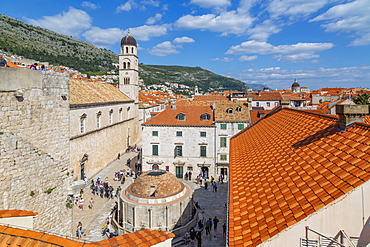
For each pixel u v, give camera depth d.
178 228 30.16
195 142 52.94
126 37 79.50
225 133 52.06
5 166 15.65
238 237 9.65
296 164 12.64
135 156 68.44
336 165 10.19
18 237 9.95
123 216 30.91
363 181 8.19
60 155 20.44
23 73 16.88
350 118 12.39
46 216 18.83
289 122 20.78
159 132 53.44
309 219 8.47
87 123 48.06
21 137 16.86
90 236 29.72
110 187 43.47
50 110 19.34
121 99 70.31
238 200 12.70
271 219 9.56
